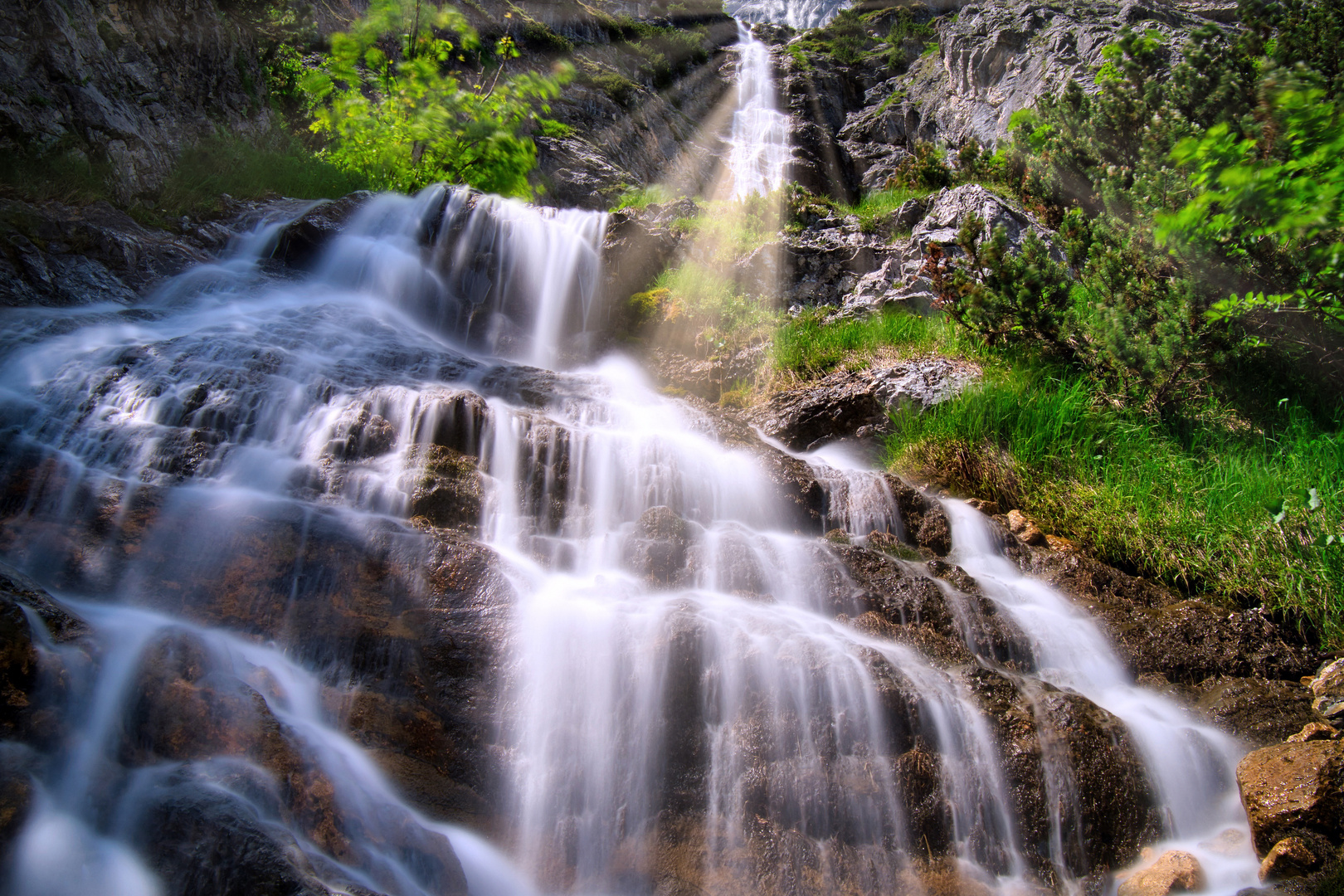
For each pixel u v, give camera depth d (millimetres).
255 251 8742
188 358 6047
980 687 4281
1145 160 8094
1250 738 4371
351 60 12086
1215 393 7355
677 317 9539
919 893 3609
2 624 3111
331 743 3605
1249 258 6707
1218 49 8719
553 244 9805
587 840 3734
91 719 3080
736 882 3559
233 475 4941
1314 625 5160
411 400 5762
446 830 3541
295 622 4098
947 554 5969
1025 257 7871
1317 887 3350
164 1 9898
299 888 2607
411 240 9453
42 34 8172
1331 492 5781
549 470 5703
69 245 7379
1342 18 7695
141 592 3965
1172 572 5777
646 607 4453
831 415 7770
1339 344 7125
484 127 12359
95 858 2719
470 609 4301
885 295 9508
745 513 6008
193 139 9734
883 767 3881
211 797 2904
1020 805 3906
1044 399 7105
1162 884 3516
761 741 3895
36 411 5207
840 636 4457
